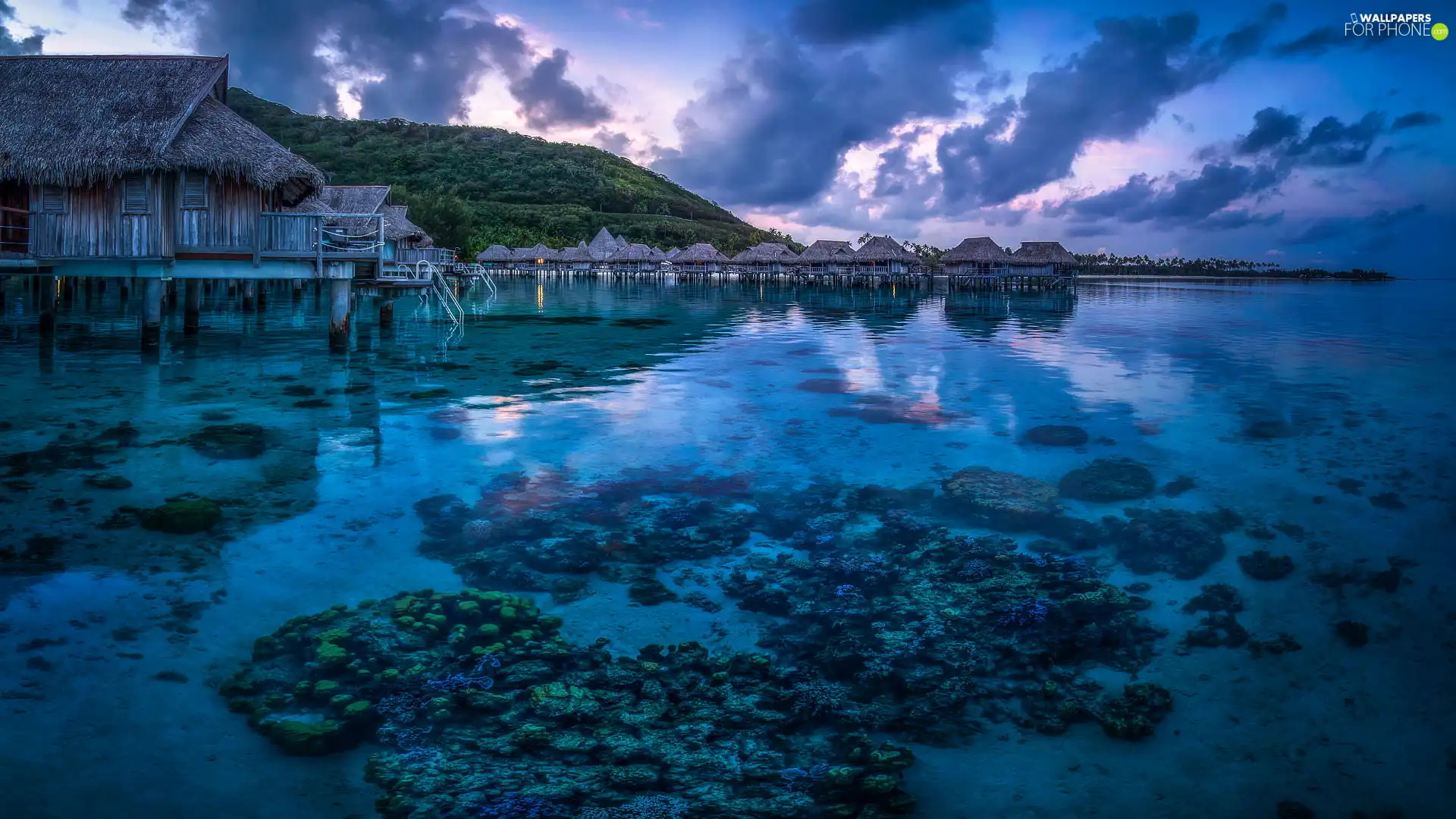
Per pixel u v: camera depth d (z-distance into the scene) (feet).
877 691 16.87
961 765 14.65
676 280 270.67
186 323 69.87
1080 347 77.15
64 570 21.66
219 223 55.06
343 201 117.70
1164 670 18.07
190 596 20.39
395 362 61.36
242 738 14.82
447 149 506.48
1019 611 20.29
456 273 181.16
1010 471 32.65
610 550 23.94
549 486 29.89
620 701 16.14
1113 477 31.42
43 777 13.55
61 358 58.03
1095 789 14.17
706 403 45.62
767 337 86.38
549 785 13.58
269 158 54.13
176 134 51.49
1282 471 32.58
